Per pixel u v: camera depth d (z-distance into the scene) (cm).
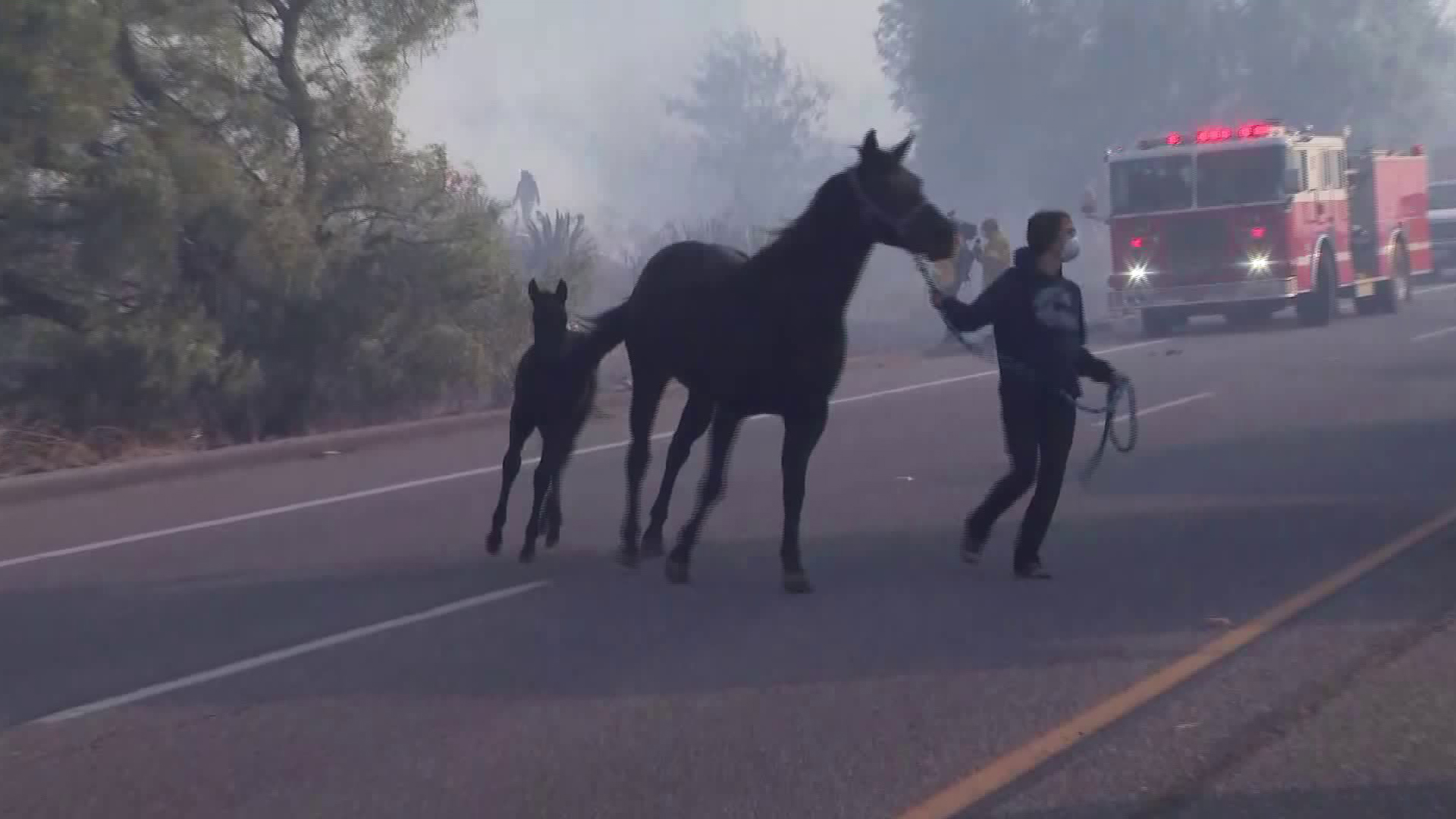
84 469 1546
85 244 1688
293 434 1922
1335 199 2939
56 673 821
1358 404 1711
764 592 945
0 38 1584
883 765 630
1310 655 762
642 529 1177
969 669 761
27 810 616
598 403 2067
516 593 967
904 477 1362
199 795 627
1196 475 1308
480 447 1714
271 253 1809
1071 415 932
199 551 1157
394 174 1989
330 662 821
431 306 1973
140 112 1797
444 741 681
